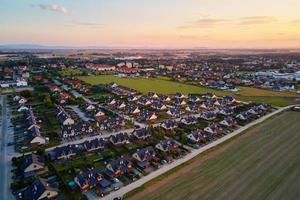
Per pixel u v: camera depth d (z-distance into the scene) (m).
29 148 82.56
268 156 75.69
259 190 57.47
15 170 68.00
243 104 143.62
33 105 135.25
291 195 55.59
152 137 92.38
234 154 77.50
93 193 58.19
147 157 73.44
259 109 126.94
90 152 79.81
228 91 184.62
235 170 67.00
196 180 62.00
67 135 92.44
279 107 139.00
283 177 63.19
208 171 66.62
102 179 63.06
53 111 124.75
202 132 93.12
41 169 68.25
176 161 73.69
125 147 83.44
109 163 68.12
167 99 150.12
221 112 122.88
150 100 145.50
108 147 84.19
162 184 60.59
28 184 61.25
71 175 66.31
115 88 183.25
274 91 186.38
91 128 97.50
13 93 164.12
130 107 128.88
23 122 107.25
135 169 69.19
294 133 95.75
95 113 117.94
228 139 90.69
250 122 111.62
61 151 75.62
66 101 141.38
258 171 66.31
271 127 103.75
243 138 91.62
